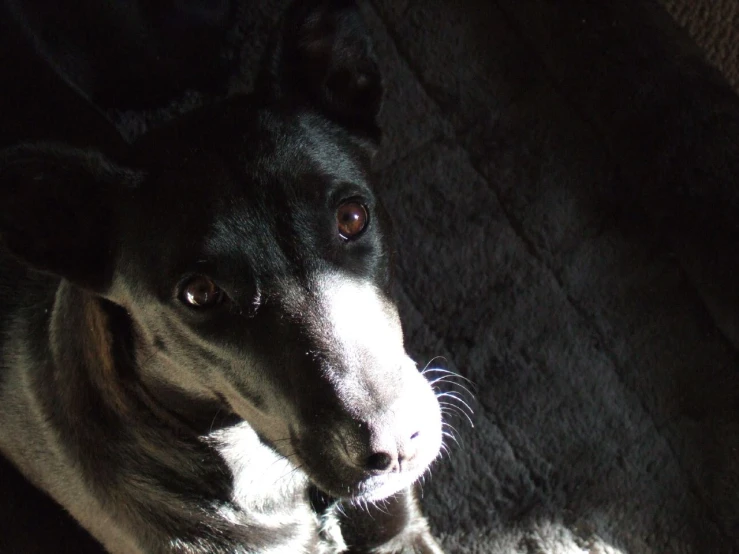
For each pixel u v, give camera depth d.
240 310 0.53
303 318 0.52
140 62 0.82
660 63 0.79
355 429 0.50
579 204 0.83
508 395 0.79
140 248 0.55
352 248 0.55
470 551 0.75
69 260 0.57
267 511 0.65
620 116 0.80
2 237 0.56
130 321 0.58
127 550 0.66
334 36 0.59
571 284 0.81
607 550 0.74
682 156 0.78
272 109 0.56
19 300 0.67
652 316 0.80
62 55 0.81
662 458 0.77
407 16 0.85
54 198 0.56
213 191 0.53
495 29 0.85
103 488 0.63
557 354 0.80
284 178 0.53
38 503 0.72
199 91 0.84
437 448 0.54
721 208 0.77
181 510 0.63
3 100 0.73
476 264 0.82
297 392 0.52
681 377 0.79
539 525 0.75
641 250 0.81
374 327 0.53
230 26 0.85
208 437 0.61
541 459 0.77
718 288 0.78
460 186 0.83
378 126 0.61
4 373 0.66
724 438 0.77
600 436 0.78
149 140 0.57
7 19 0.76
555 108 0.83
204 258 0.53
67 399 0.62
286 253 0.53
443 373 0.79
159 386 0.59
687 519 0.76
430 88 0.85
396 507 0.71
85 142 0.73
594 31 0.81
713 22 0.84
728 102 0.78
